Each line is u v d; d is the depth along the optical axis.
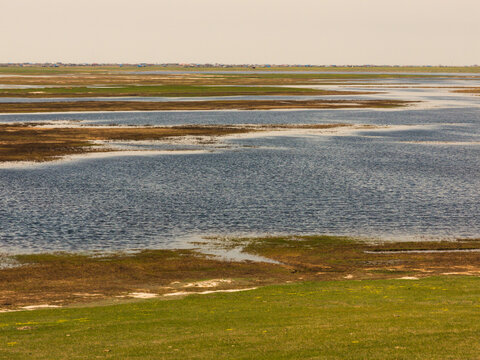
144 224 92.62
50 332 46.12
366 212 101.19
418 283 64.19
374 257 78.12
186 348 40.62
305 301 56.38
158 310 53.62
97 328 47.06
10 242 82.44
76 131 199.88
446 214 100.25
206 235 87.56
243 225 92.88
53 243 82.44
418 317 47.69
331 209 103.00
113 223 92.88
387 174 135.62
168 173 133.75
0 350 41.28
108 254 78.19
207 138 190.75
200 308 54.25
